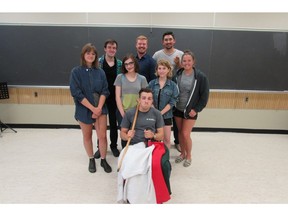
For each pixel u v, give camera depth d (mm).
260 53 3537
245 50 3527
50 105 3832
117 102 2531
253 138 3713
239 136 3779
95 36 3482
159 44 3502
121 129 2369
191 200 2234
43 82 3684
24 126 3910
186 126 2670
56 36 3486
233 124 3918
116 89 2535
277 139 3695
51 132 3754
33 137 3547
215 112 3861
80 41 3502
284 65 3586
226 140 3609
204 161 2957
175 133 3234
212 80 3658
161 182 1995
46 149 3164
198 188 2416
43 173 2605
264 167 2846
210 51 3533
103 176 2584
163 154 2070
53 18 3422
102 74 2463
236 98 3783
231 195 2322
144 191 2014
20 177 2518
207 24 3449
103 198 2234
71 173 2623
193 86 2506
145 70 2844
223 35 3471
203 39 3488
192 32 3463
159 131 2338
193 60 2490
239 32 3457
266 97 3775
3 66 3604
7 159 2871
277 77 3643
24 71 3633
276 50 3521
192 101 2541
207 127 3900
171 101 2508
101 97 2480
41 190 2324
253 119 3889
